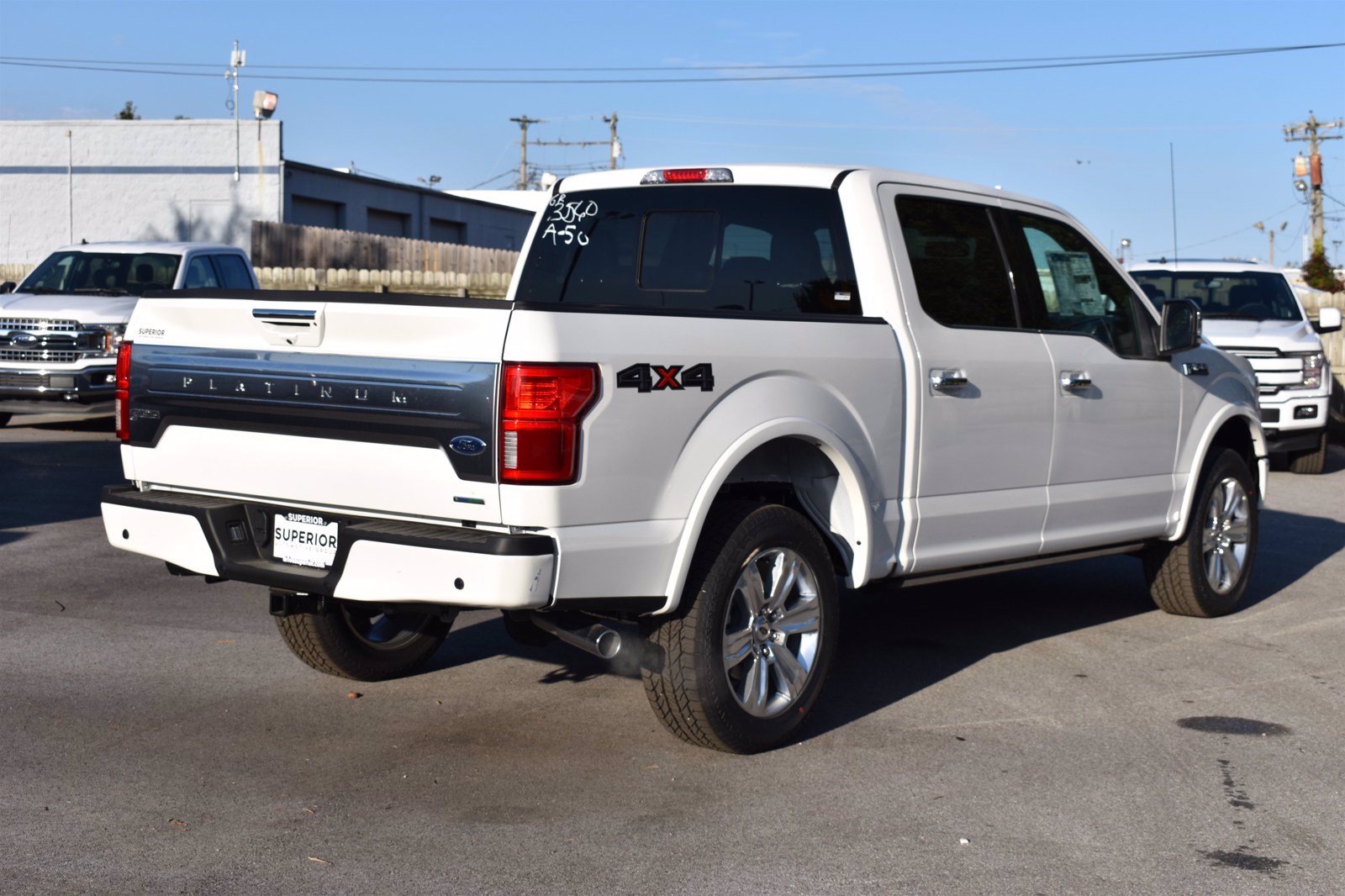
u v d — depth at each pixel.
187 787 4.55
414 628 5.95
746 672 4.89
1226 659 6.50
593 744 5.06
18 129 41.91
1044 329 6.16
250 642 6.47
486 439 4.12
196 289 4.91
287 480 4.60
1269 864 4.03
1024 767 4.87
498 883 3.81
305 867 3.90
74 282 15.32
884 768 4.83
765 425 4.72
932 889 3.81
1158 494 6.84
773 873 3.90
